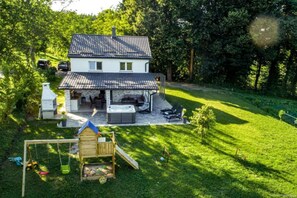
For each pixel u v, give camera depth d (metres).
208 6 43.81
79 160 17.11
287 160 18.86
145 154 18.50
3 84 22.39
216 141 21.22
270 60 45.62
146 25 46.59
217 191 14.95
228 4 43.47
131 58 30.00
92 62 29.69
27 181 14.91
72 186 14.73
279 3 43.09
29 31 30.95
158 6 47.62
